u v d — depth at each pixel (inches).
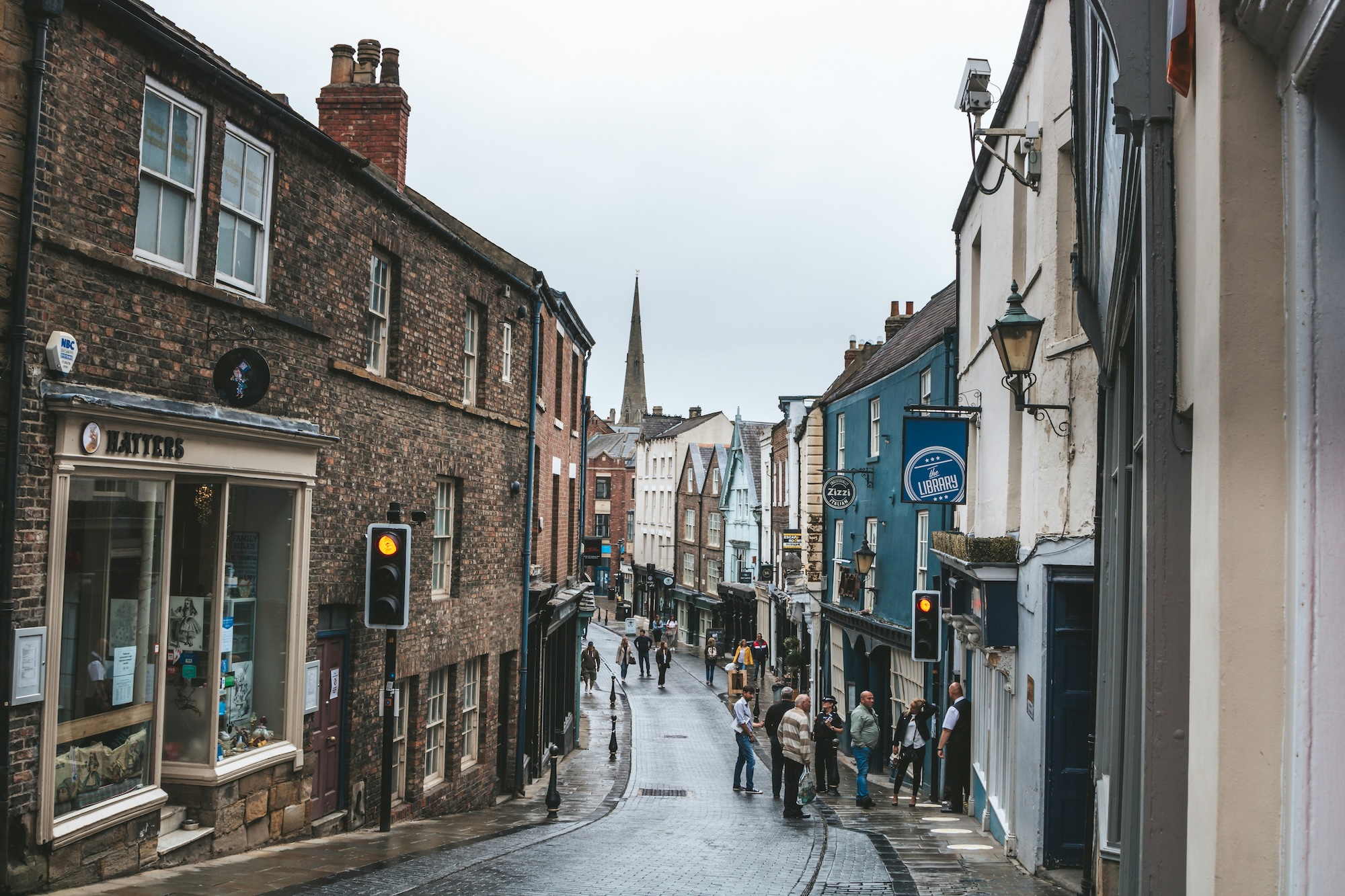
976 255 641.0
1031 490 427.2
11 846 265.3
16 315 264.8
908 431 559.8
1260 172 88.8
